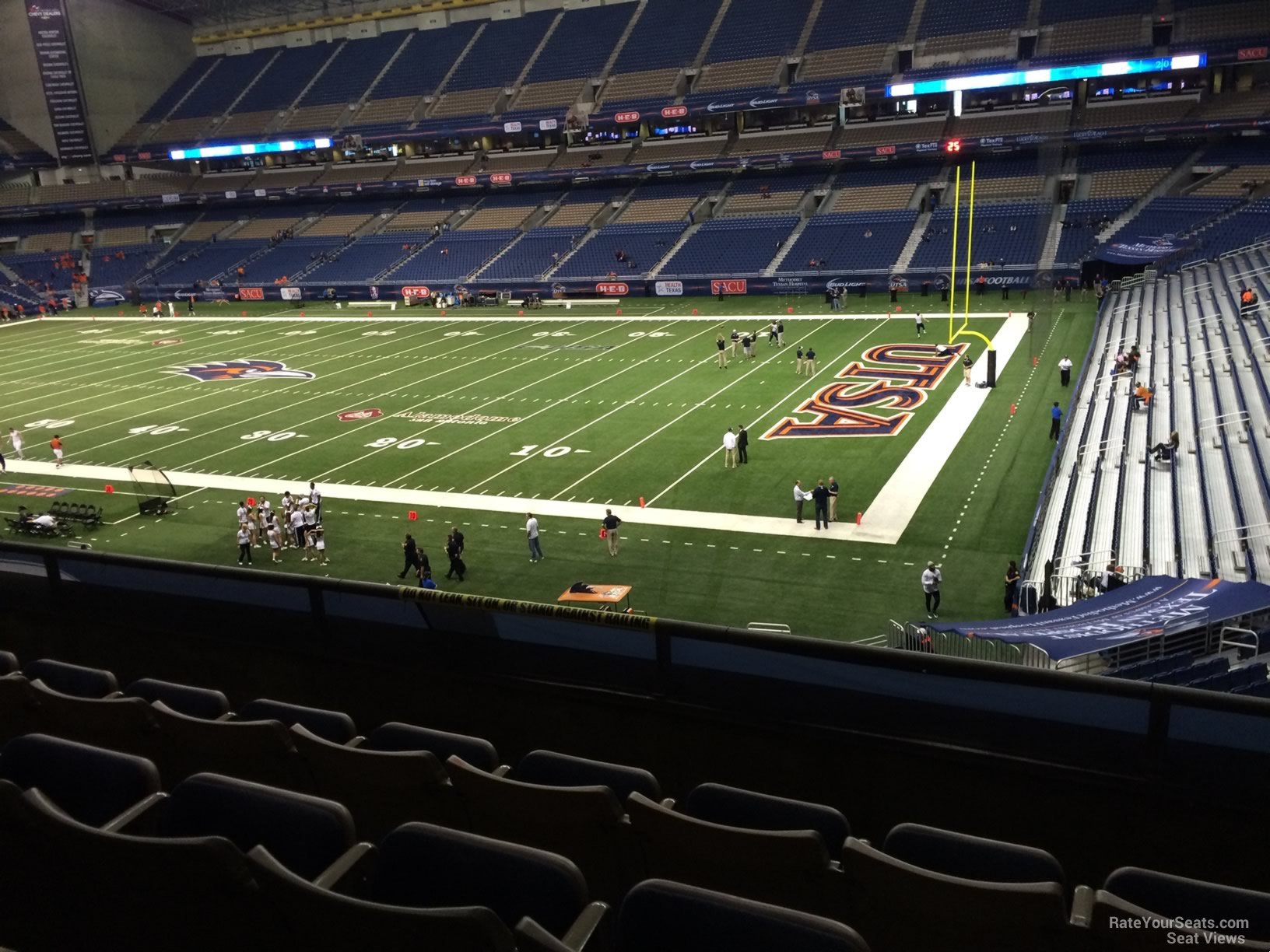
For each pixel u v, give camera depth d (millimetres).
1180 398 27203
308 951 2926
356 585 5922
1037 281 30141
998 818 4504
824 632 18688
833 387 36844
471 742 4633
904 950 3256
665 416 34594
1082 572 18188
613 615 5180
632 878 3824
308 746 4375
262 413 38719
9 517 27906
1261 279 36625
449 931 2619
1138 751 4152
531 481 28719
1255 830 3996
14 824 3414
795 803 3922
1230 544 17531
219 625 6492
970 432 30281
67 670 5816
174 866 3078
